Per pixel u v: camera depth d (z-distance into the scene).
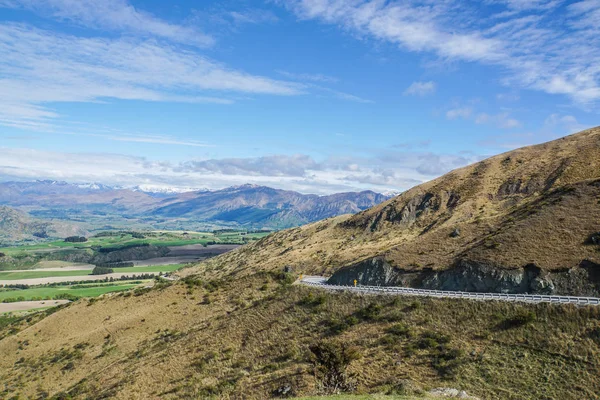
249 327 58.38
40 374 67.56
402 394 34.47
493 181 114.69
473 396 34.09
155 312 76.19
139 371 55.81
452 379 37.28
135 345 66.69
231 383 46.00
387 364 41.44
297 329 53.69
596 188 63.12
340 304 55.91
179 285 86.19
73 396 55.59
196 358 54.50
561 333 38.59
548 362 36.31
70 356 70.12
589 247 50.06
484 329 42.50
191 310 73.38
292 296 62.59
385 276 66.31
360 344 46.06
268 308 61.81
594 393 32.09
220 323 63.12
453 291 53.97
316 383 39.66
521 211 72.06
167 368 54.22
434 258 65.25
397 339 45.00
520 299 44.56
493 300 45.78
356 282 68.69
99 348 69.94
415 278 62.28
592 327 37.78
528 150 126.44
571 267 48.31
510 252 55.12
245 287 76.31
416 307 49.47
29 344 80.25
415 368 39.88
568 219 57.53
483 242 61.69
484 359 38.72
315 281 79.00
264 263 129.75
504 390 34.72
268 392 41.44
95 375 60.78
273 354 50.03
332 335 49.97
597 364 34.44
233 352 53.38
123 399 49.56
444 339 42.75
